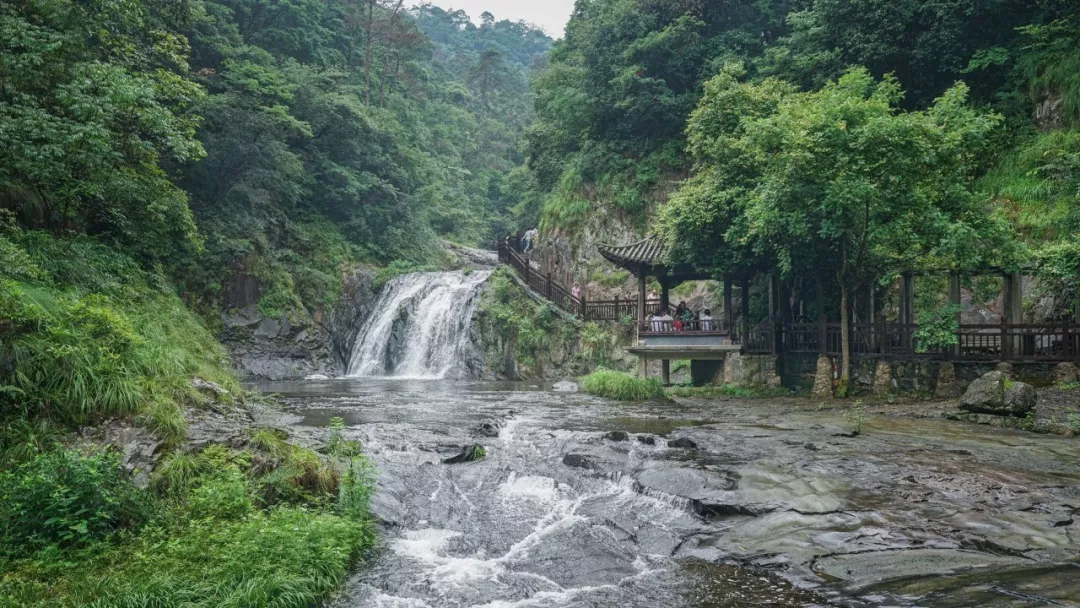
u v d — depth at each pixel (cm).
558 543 796
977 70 2680
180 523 722
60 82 1333
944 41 2545
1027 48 2516
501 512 921
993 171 2445
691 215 2116
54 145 1201
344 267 4078
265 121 3425
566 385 2584
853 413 1585
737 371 2323
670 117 3641
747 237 1902
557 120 4391
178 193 1748
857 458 1067
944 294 2409
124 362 957
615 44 3850
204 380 1154
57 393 838
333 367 3603
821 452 1127
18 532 662
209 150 3244
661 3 3734
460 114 7994
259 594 577
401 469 1031
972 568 656
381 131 4753
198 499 739
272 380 3052
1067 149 2173
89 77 1313
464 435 1337
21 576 600
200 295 3178
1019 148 2400
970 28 2636
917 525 766
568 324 3259
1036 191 2181
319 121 4266
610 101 3866
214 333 3139
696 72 3731
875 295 2375
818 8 2892
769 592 639
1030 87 2478
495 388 2559
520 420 1555
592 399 2069
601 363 3108
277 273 3528
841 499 860
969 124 1689
